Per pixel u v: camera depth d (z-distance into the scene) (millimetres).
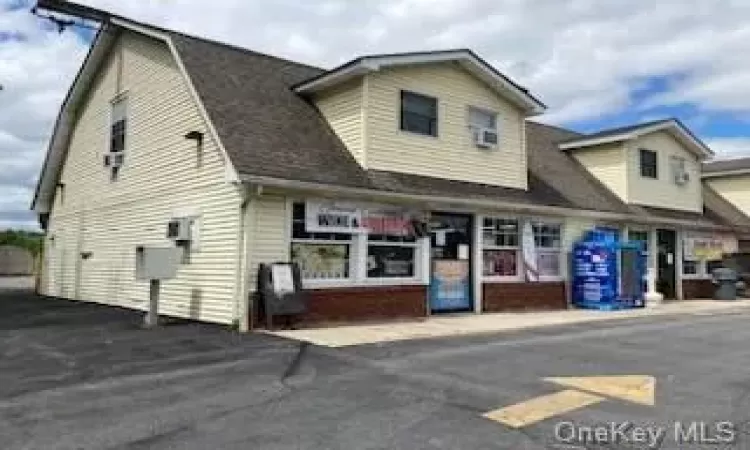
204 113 12930
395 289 13961
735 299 22562
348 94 14359
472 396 7078
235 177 11500
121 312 15188
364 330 11961
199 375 8070
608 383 7801
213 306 12742
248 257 11945
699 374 8438
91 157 18797
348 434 5797
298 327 12211
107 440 5648
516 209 16297
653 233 21250
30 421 6195
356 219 13375
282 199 12445
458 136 15609
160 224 14883
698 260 23062
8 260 41969
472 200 14828
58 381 7801
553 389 7453
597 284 17703
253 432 5844
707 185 29234
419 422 6152
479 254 15906
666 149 21906
